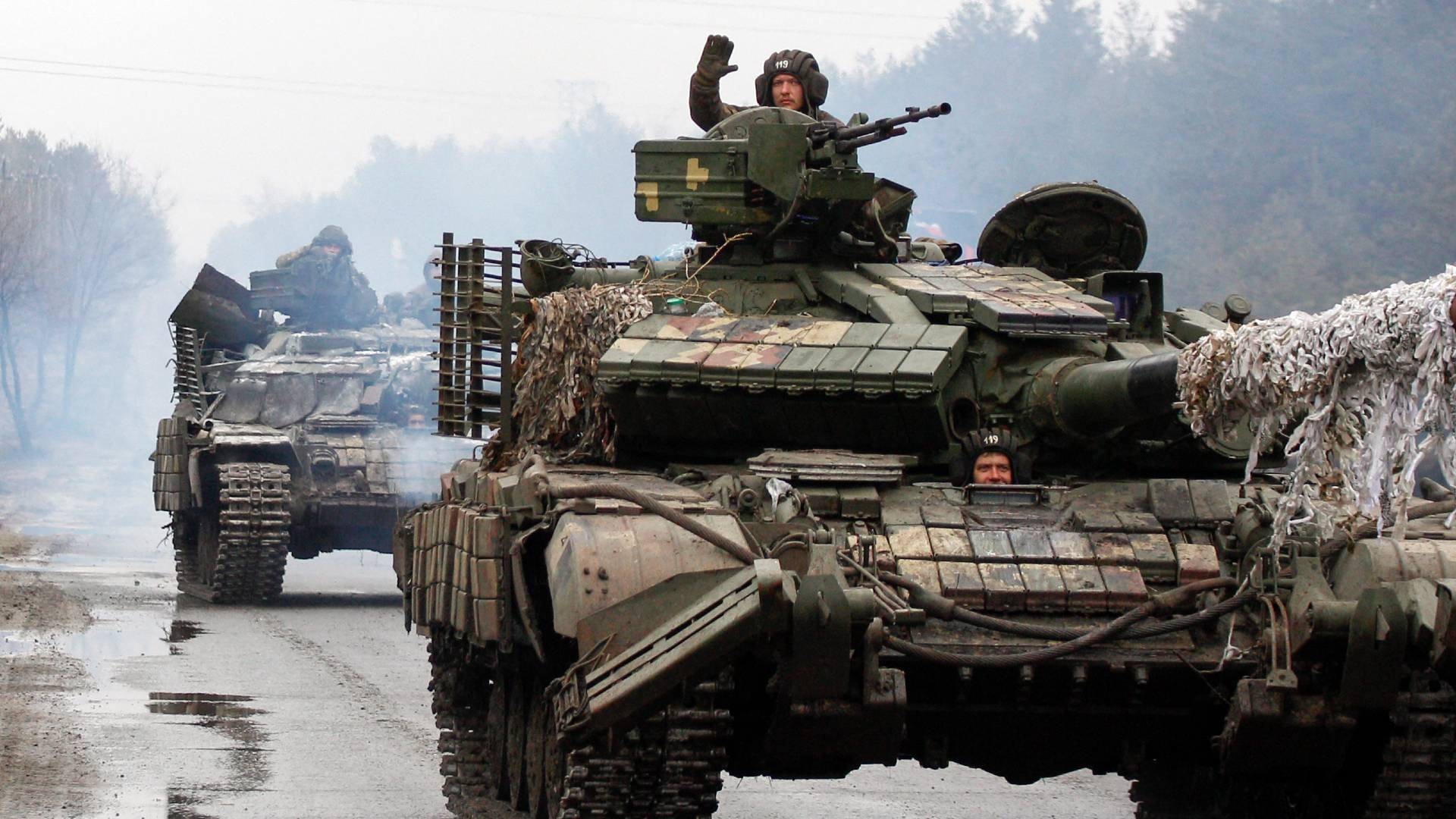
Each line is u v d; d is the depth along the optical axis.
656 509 43.53
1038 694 45.69
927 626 44.25
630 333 53.44
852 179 57.31
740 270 59.94
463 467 64.00
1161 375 44.50
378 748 63.84
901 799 58.50
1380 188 118.06
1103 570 45.66
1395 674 42.16
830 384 49.91
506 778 56.03
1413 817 45.16
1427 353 36.16
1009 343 52.94
